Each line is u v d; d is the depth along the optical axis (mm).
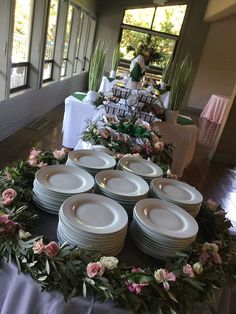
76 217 815
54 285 708
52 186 956
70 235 786
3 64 3338
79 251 759
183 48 8211
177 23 8133
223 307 916
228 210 3035
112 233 774
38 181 964
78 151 1271
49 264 718
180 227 889
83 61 7852
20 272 735
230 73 8289
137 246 886
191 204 1034
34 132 4145
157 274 733
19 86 4258
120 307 688
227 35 7969
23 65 4219
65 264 724
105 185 1029
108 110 2512
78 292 702
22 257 747
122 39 8500
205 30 8008
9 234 797
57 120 4938
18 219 857
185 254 817
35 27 4203
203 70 8359
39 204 958
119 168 1243
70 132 3471
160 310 690
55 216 956
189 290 751
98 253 775
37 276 713
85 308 689
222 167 4312
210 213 1127
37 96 4660
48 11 4262
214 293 813
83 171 1080
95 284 695
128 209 995
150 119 2533
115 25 8312
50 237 866
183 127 3125
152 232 840
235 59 8156
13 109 3811
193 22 7977
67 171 1066
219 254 907
